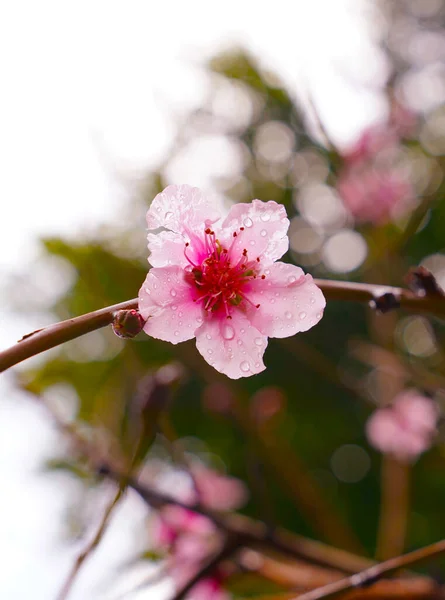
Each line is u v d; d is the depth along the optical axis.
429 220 0.70
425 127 0.59
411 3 0.68
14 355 0.36
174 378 0.42
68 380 0.58
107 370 0.58
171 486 0.48
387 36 0.66
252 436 0.52
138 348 0.56
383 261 0.54
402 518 0.50
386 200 0.53
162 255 0.38
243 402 0.56
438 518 0.65
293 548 0.45
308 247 0.68
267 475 0.61
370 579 0.41
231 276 0.39
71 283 0.58
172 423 0.65
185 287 0.38
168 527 0.47
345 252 0.66
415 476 0.66
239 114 0.64
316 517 0.52
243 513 0.63
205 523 0.47
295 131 0.62
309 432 0.68
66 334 0.36
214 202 0.39
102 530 0.40
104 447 0.48
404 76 0.58
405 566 0.41
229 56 0.63
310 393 0.68
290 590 0.46
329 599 0.41
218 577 0.47
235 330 0.39
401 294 0.40
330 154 0.51
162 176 0.60
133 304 0.38
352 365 0.69
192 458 0.63
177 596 0.44
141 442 0.41
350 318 0.71
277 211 0.39
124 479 0.40
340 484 0.69
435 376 0.48
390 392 0.54
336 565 0.45
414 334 0.59
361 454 0.69
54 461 0.50
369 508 0.68
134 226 0.59
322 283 0.39
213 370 0.52
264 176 0.66
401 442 0.53
